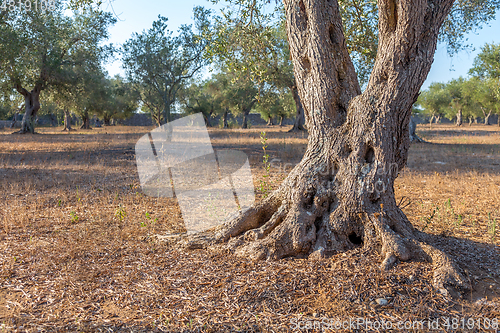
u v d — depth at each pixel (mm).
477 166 9906
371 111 3219
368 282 2729
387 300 2545
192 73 22109
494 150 14406
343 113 3525
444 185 7129
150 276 2982
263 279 2838
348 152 3412
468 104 56031
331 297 2588
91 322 2340
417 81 3070
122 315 2428
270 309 2463
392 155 3230
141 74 22328
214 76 44312
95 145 16641
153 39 21766
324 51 3354
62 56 26719
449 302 2535
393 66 3049
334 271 2896
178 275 2990
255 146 15539
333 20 3336
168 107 22422
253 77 5855
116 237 3963
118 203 5586
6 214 4871
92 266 3207
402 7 2834
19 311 2473
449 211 5109
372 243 3145
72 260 3346
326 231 3295
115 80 39000
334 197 3391
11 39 20234
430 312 2424
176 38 21438
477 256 3330
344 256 3098
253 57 5777
